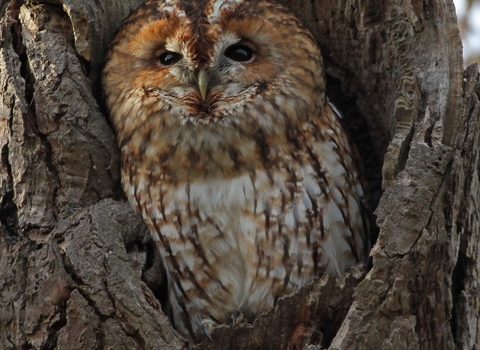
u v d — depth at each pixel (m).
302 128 7.98
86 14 7.75
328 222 7.93
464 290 7.22
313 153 8.00
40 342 6.96
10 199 7.58
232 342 7.34
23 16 7.89
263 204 7.76
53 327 6.96
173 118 7.76
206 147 7.75
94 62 8.09
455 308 7.17
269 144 7.82
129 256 7.67
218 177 7.84
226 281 7.93
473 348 7.13
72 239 7.15
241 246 7.83
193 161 7.80
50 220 7.43
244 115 7.75
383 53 8.34
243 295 7.93
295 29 8.08
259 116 7.78
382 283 6.81
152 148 7.89
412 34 7.99
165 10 7.80
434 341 6.83
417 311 6.81
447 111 7.47
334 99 9.41
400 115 7.55
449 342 6.86
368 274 6.90
